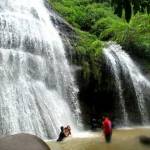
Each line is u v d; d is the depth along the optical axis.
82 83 27.28
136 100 30.44
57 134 22.45
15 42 26.36
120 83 29.73
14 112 21.58
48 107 23.78
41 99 23.77
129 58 32.72
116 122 28.36
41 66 25.80
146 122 30.27
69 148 16.59
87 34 33.28
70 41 29.02
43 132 21.86
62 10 39.84
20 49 26.33
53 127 22.67
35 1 31.95
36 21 28.91
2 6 28.78
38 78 25.22
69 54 27.72
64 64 27.27
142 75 32.62
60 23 31.36
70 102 26.12
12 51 24.30
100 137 19.95
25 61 24.80
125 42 34.62
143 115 30.33
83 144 17.47
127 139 17.17
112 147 16.05
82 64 27.64
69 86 26.67
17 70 23.94
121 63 30.67
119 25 37.75
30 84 23.97
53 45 27.84
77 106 26.42
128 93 30.03
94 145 16.97
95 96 27.89
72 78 27.02
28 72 24.69
